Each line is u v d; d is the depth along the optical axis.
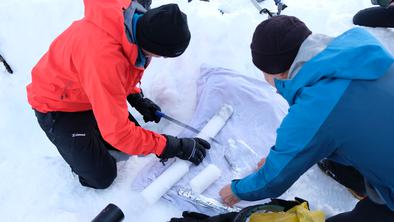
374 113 1.10
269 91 2.18
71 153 1.74
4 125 2.17
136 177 1.94
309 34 1.17
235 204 1.80
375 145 1.14
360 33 1.16
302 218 1.49
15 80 2.37
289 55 1.15
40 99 1.66
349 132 1.13
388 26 2.50
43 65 1.58
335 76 1.11
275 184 1.37
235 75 2.22
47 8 2.64
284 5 2.72
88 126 1.76
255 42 1.20
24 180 1.98
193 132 2.04
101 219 1.71
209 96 2.14
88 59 1.34
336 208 1.82
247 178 1.53
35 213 1.87
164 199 1.86
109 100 1.40
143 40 1.30
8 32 2.55
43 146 2.11
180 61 2.39
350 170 1.70
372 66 1.08
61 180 1.97
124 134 1.52
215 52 2.44
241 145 1.98
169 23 1.25
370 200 1.42
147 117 2.06
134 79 1.56
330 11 2.70
